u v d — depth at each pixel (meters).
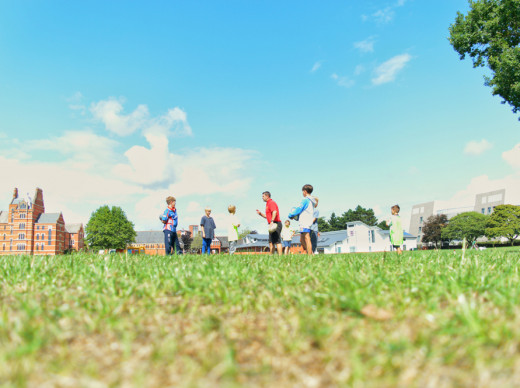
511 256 6.59
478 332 1.71
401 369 1.44
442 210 110.81
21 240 108.75
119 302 2.59
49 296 2.91
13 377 1.38
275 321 2.20
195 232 130.25
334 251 70.06
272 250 10.89
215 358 1.57
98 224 82.06
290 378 1.43
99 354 1.69
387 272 3.70
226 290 2.88
